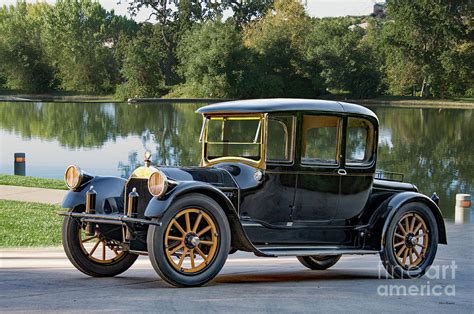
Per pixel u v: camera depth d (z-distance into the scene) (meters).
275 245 7.03
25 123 43.25
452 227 13.35
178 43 87.81
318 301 5.54
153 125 42.59
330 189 7.20
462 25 81.94
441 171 26.03
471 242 11.18
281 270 8.11
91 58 95.25
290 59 80.50
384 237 7.25
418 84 84.56
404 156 30.64
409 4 80.56
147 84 84.31
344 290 6.24
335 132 7.23
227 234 6.17
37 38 104.19
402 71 81.56
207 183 6.43
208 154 7.34
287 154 6.99
